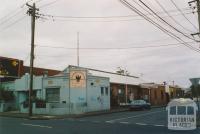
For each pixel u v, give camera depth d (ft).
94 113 116.98
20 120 92.58
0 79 156.97
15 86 144.05
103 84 141.69
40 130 63.36
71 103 119.44
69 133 58.03
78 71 128.06
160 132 59.00
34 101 121.90
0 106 138.21
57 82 126.41
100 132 59.16
